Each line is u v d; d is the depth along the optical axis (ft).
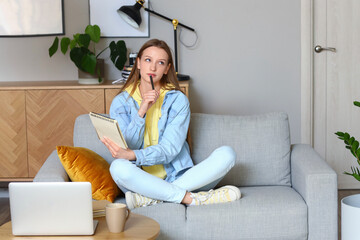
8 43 13.21
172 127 8.32
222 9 13.17
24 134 12.10
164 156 8.03
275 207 7.61
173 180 8.36
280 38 13.24
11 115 12.06
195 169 8.04
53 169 7.88
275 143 8.91
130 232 6.05
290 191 8.35
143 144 8.45
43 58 13.25
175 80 8.71
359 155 8.21
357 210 7.32
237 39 13.26
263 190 8.45
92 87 11.88
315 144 13.60
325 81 13.41
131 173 7.48
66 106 11.99
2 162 12.22
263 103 13.42
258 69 13.34
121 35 13.15
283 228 7.57
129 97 8.55
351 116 13.47
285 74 13.33
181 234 7.47
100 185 7.81
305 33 13.16
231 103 13.46
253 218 7.52
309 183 7.64
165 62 8.39
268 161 8.86
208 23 13.21
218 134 8.98
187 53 13.29
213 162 8.03
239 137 8.95
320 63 13.37
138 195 7.66
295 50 13.26
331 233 7.66
